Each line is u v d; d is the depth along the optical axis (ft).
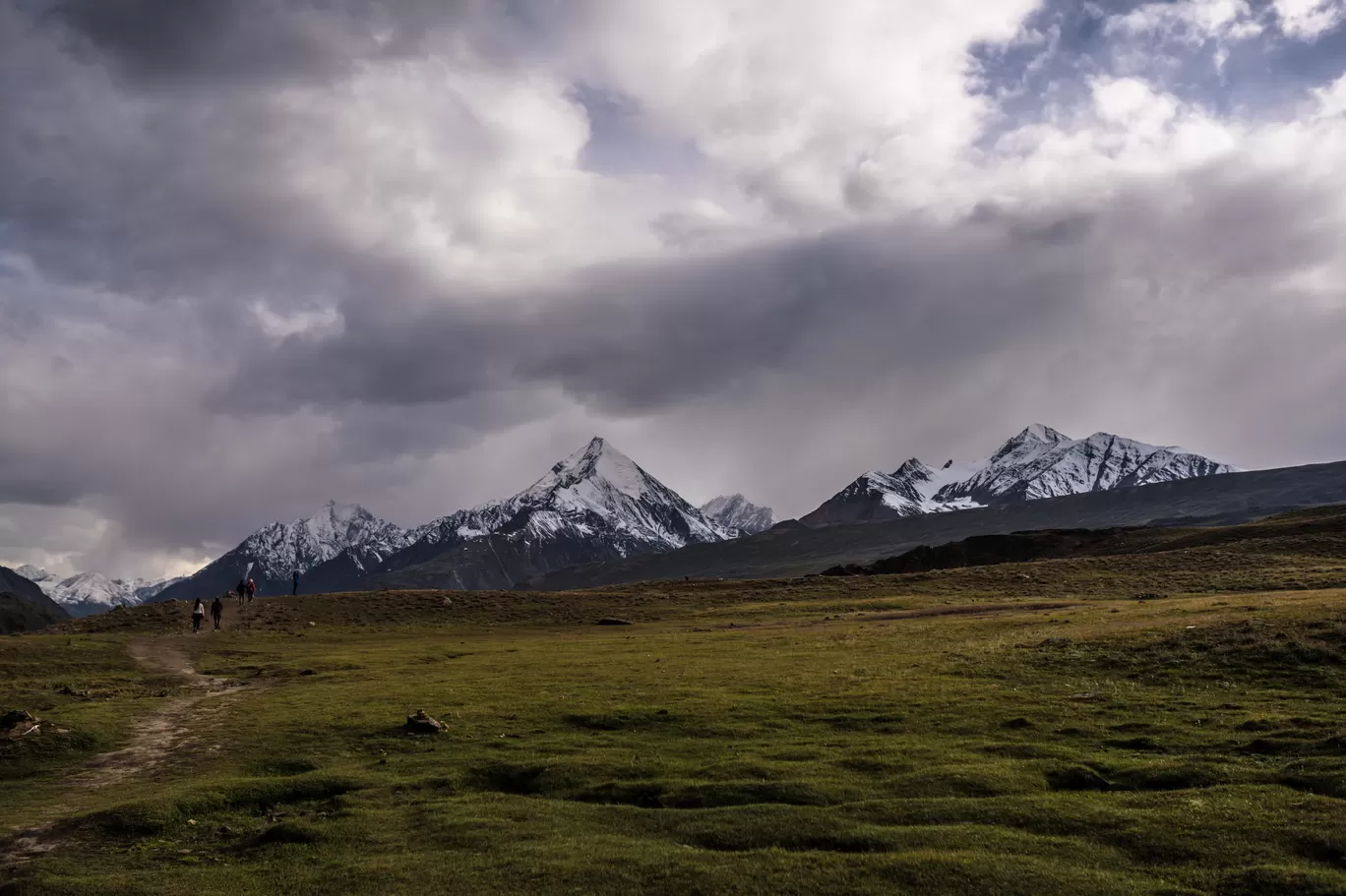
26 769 116.67
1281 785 83.92
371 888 71.51
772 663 179.11
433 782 102.42
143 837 89.56
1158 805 81.35
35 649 229.25
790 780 94.22
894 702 129.18
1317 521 463.83
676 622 323.78
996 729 112.98
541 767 105.09
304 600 374.02
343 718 137.18
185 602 363.15
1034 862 69.87
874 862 71.00
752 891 67.10
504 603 373.40
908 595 359.46
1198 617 182.60
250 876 76.69
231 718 142.00
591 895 68.13
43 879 77.61
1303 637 141.49
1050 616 227.61
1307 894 62.39
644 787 96.32
